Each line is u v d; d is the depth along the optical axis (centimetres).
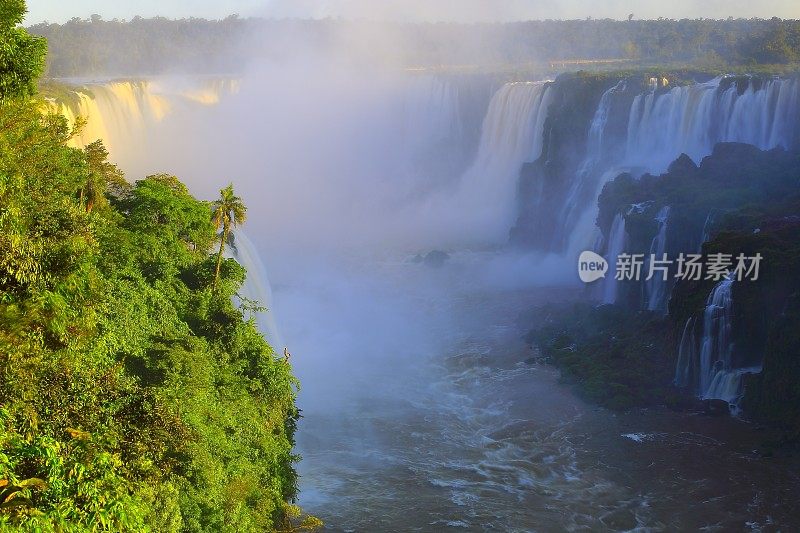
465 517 4700
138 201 5825
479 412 6009
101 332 3791
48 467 2395
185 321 4862
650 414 5847
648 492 4919
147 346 4184
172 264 5297
